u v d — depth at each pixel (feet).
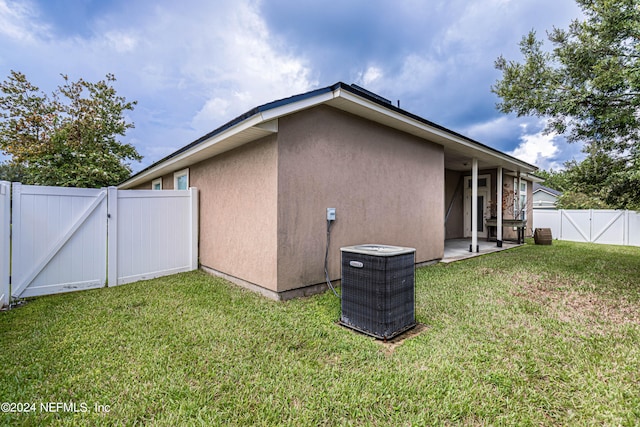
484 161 29.73
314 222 14.71
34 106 43.93
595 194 21.56
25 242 13.87
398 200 19.33
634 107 16.07
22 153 39.86
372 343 9.26
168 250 18.94
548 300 13.35
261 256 14.39
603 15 15.90
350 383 7.13
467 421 6.01
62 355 8.38
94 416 6.04
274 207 13.43
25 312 11.90
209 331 9.96
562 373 7.52
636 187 19.04
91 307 12.42
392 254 9.64
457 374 7.49
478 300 13.35
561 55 18.11
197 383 7.14
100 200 16.07
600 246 33.12
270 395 6.69
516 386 7.04
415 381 7.20
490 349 8.76
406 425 5.88
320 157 14.93
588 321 10.94
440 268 20.34
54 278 14.64
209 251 19.69
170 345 8.99
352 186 16.48
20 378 7.28
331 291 15.06
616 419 5.98
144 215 17.81
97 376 7.39
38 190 14.28
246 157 15.53
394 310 9.72
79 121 44.47
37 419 5.95
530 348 8.82
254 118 12.00
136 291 14.89
